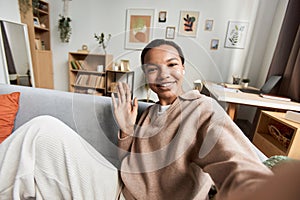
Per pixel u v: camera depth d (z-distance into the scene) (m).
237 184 0.22
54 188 0.45
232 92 1.46
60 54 2.84
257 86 2.37
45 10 2.64
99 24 2.62
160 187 0.46
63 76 2.93
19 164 0.42
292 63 1.54
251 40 2.30
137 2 2.45
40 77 2.57
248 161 0.28
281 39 1.73
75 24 2.68
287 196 0.15
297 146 0.96
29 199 0.46
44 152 0.43
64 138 0.45
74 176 0.44
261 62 2.34
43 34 2.76
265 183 0.18
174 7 2.36
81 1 2.57
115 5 2.51
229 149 0.32
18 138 0.45
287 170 0.18
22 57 2.25
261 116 1.28
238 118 2.41
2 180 0.43
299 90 1.39
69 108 0.76
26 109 0.83
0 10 1.96
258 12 2.20
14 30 2.12
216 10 2.28
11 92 0.87
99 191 0.46
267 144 1.17
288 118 1.05
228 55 2.38
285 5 1.95
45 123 0.46
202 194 0.41
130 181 0.49
